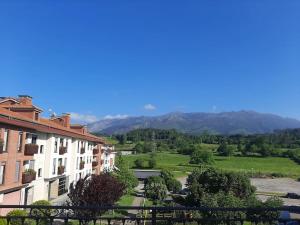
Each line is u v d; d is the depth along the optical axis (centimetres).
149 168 14125
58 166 5247
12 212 3044
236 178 4919
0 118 3359
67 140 5738
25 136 4159
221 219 756
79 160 6344
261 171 14100
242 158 18038
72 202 3691
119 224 3031
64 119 6328
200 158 15788
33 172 4288
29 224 2705
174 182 8144
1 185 3566
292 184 11631
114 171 7494
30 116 4412
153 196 6456
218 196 4272
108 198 3666
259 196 8519
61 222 2716
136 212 4734
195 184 5053
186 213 2762
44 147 4856
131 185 7306
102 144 8544
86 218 785
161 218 759
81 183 3731
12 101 4681
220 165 15812
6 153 3666
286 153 18688
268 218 753
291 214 4175
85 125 6906
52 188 5253
